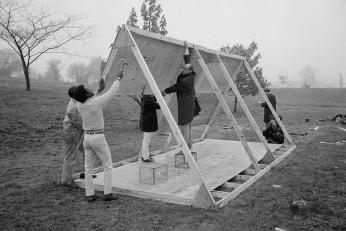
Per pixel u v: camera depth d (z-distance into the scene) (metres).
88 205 5.45
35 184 6.72
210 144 10.98
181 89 7.16
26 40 17.89
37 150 10.33
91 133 5.48
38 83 30.75
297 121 19.89
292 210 5.05
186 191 5.84
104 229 4.49
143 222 4.70
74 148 6.50
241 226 4.52
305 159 8.91
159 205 5.39
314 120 20.19
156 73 7.23
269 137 11.48
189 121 7.29
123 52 6.02
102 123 5.59
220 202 5.29
